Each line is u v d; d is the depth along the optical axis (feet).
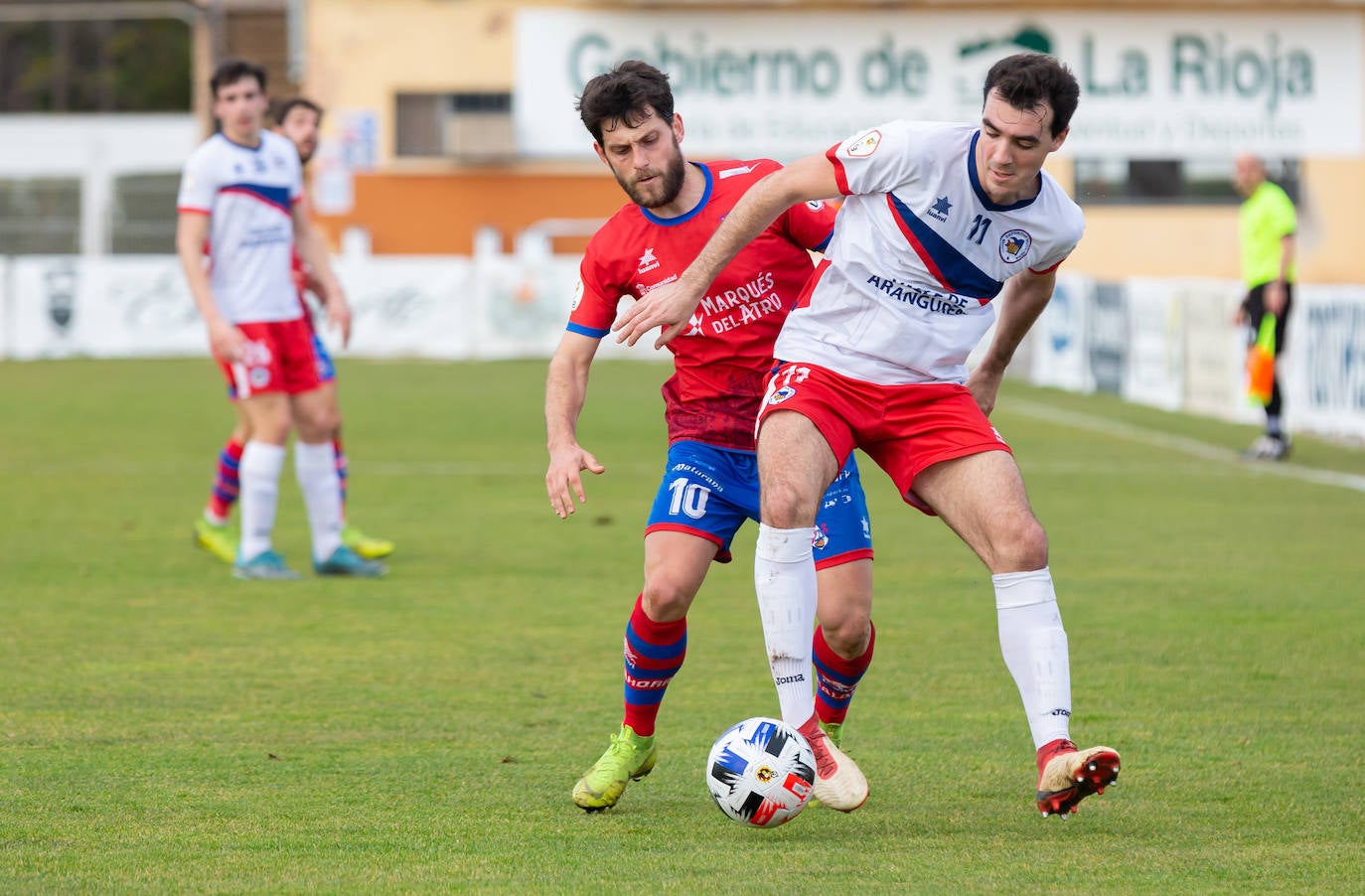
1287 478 146.72
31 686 67.92
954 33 320.91
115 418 186.39
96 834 46.96
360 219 322.96
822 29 320.09
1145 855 45.55
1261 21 321.52
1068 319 244.01
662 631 51.08
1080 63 321.73
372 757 57.11
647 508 127.85
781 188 48.96
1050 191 49.08
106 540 110.01
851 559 52.85
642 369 262.26
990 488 48.85
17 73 465.88
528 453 162.61
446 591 92.53
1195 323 203.00
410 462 155.43
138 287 267.39
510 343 270.46
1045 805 45.85
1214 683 69.97
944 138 48.19
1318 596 91.25
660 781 54.95
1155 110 322.75
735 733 48.34
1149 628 82.28
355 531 105.19
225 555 103.24
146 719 62.39
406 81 320.29
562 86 320.29
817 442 49.55
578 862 44.75
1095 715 64.18
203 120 344.69
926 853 45.91
